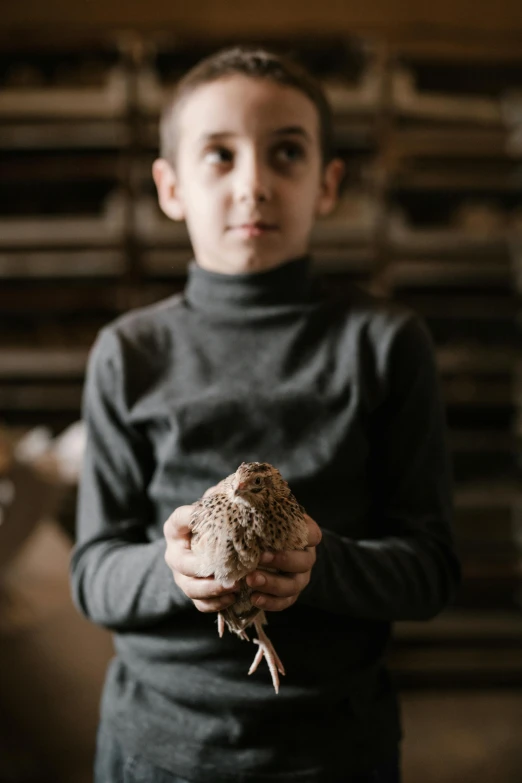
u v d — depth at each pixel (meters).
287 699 0.78
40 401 2.38
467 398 2.38
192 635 0.80
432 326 2.43
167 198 1.01
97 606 0.82
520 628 2.35
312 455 0.83
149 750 0.80
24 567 1.68
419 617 0.83
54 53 2.34
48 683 1.51
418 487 0.86
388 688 0.88
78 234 2.27
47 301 2.35
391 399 0.88
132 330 0.94
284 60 0.92
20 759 1.46
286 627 0.80
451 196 2.44
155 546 0.80
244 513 0.63
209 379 0.88
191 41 2.26
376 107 2.22
